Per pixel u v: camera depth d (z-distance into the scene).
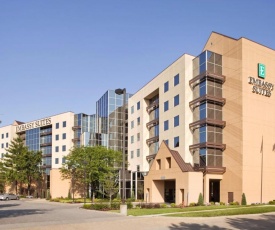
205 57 47.34
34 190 86.94
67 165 68.19
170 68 55.75
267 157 44.59
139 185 67.12
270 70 46.97
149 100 69.19
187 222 21.86
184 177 43.38
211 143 45.22
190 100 50.12
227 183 44.66
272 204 39.62
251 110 44.09
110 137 77.81
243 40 44.75
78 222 20.55
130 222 21.16
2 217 24.97
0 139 110.00
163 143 50.31
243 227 19.83
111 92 80.06
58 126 92.69
